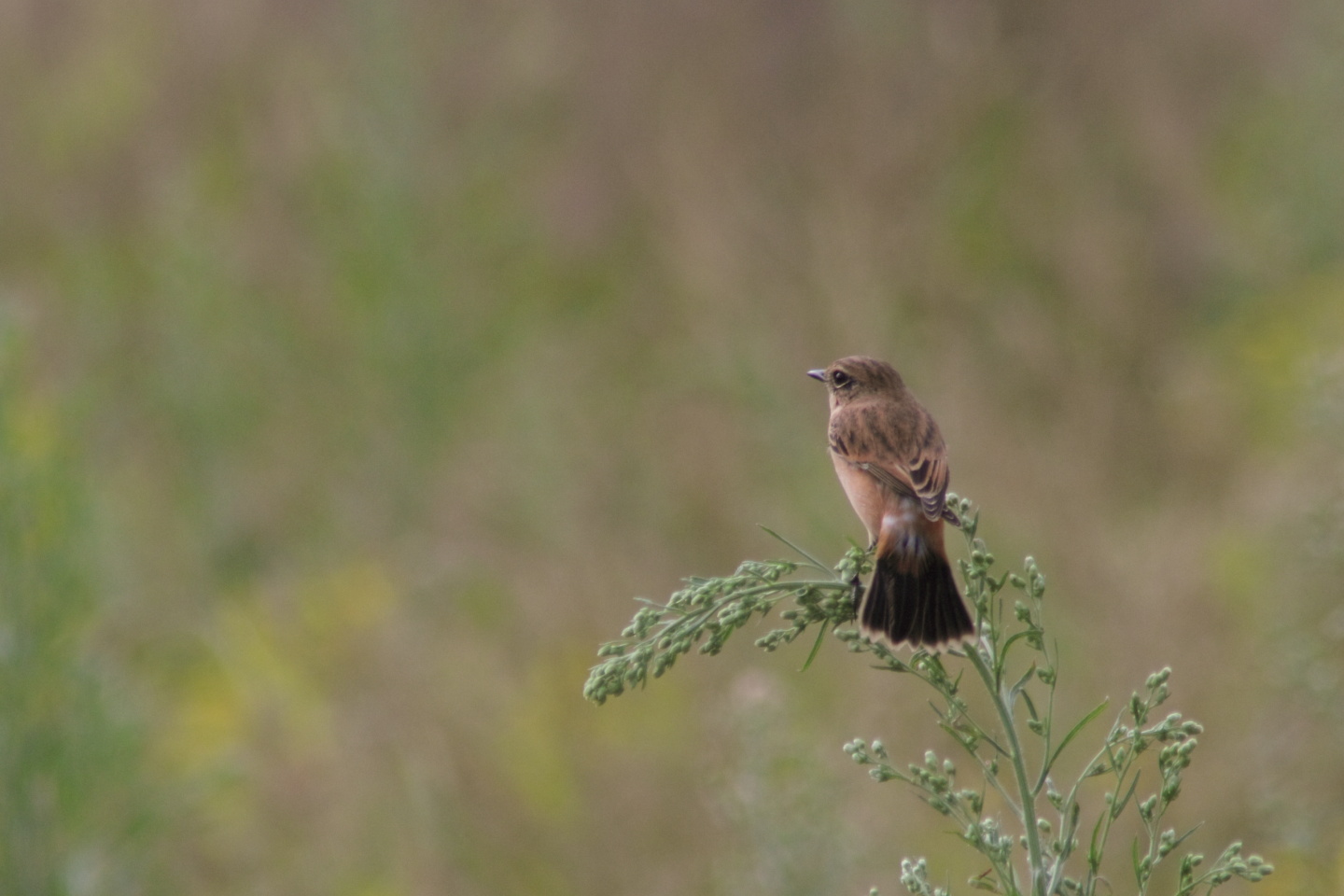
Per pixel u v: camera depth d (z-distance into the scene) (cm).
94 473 1128
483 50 1889
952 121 1659
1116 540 1188
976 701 1009
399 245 1565
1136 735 397
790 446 1326
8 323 920
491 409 1516
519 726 1073
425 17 1875
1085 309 1498
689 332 1504
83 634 862
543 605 1203
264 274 1594
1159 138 1634
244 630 1212
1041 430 1376
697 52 1802
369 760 1045
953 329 1484
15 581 823
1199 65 1825
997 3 1745
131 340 1591
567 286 1716
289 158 1697
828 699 1059
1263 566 1053
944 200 1594
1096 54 1717
